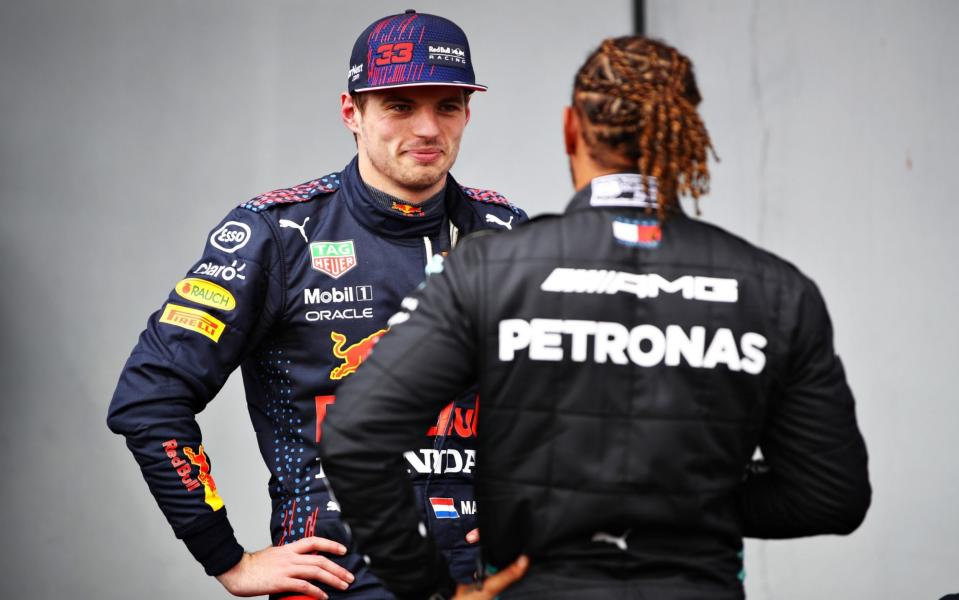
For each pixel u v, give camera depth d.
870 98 13.43
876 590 13.44
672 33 13.58
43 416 13.47
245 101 13.57
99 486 13.52
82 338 13.52
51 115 13.49
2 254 13.41
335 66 13.59
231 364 7.88
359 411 5.46
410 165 7.86
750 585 13.63
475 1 13.65
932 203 13.36
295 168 13.57
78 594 13.46
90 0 13.51
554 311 5.44
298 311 7.96
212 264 7.89
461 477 8.01
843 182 13.48
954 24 13.29
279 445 8.10
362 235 8.12
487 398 5.49
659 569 5.45
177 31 13.56
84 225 13.52
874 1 13.39
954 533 13.35
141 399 7.68
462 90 7.98
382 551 5.70
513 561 5.61
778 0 13.55
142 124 13.55
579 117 5.74
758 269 5.62
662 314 5.46
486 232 5.73
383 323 8.05
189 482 7.71
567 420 5.41
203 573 13.62
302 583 7.71
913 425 13.40
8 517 13.38
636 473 5.37
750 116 13.59
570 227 5.60
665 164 5.54
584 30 13.63
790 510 5.80
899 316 13.41
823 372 5.60
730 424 5.48
